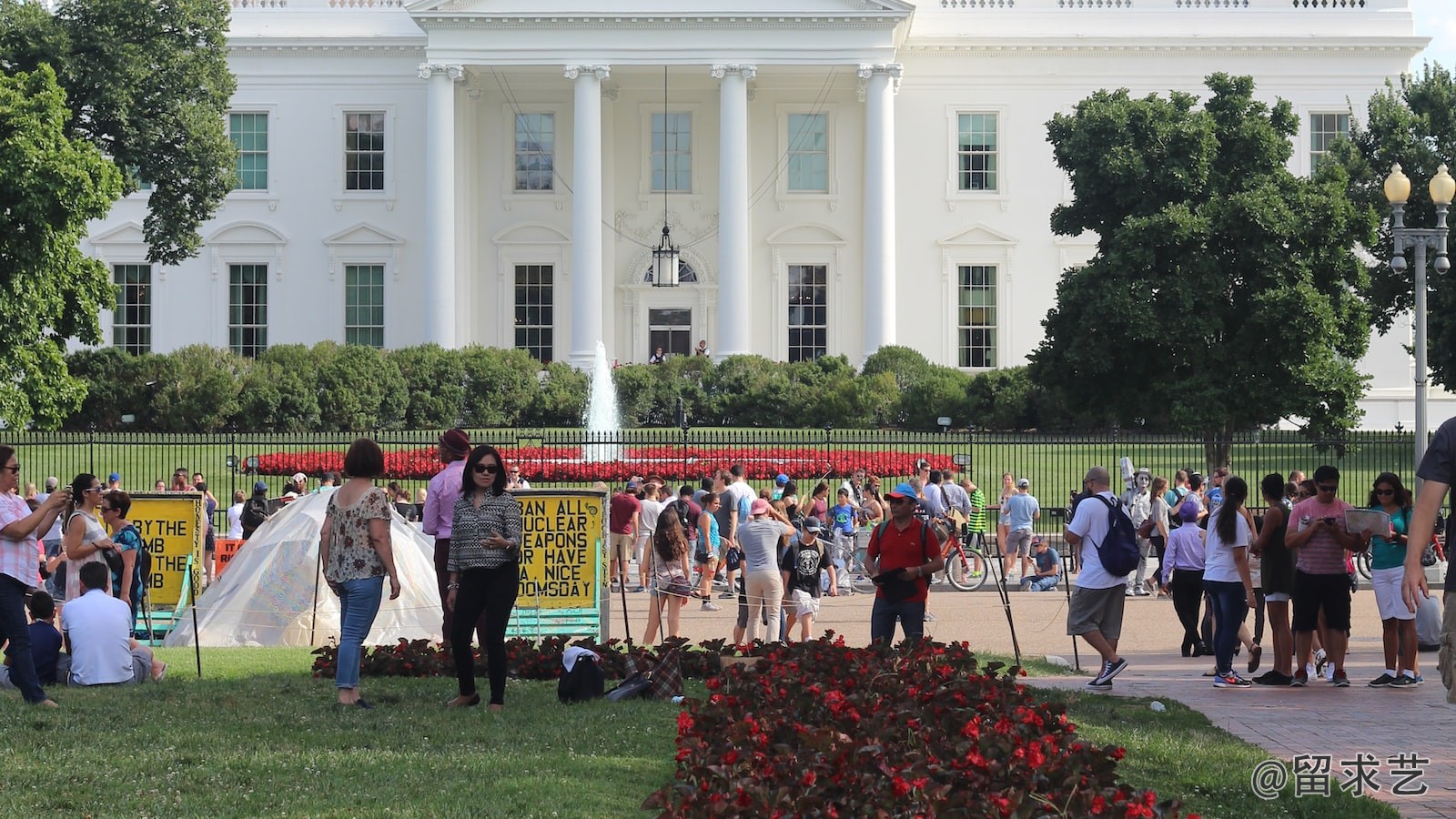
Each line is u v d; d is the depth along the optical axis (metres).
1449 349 47.88
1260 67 65.88
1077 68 66.12
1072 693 17.14
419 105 66.25
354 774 12.20
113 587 18.75
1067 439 42.00
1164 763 13.47
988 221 66.38
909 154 66.50
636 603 27.98
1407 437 42.00
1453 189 29.97
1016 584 31.83
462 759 12.77
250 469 40.53
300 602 22.75
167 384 53.66
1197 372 43.78
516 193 66.62
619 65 61.94
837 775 10.12
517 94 66.62
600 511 20.56
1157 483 30.03
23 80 41.16
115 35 52.12
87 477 17.52
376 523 15.18
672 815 9.47
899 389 57.28
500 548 15.13
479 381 57.00
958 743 10.97
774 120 66.25
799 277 66.25
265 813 11.00
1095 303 43.84
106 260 66.50
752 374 58.88
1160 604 28.72
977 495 36.28
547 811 11.13
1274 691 18.16
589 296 61.59
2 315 38.91
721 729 11.75
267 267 66.56
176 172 53.69
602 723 14.53
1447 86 50.91
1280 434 43.72
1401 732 15.14
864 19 61.41
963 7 66.31
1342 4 66.19
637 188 66.44
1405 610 18.48
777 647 16.88
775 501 29.38
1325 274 43.47
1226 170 45.09
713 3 61.44
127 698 15.50
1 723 13.95
